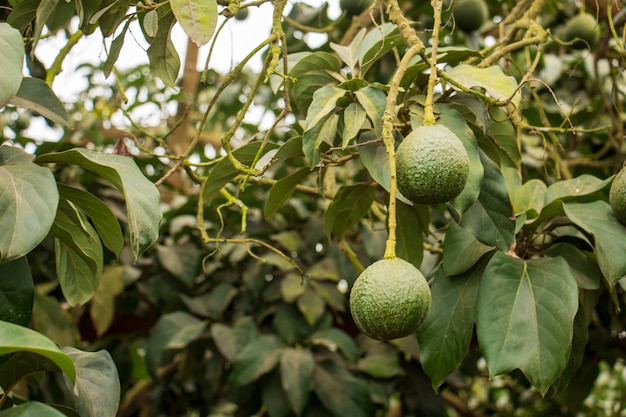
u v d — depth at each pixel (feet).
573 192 3.75
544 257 3.48
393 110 3.04
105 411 3.07
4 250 2.64
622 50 4.18
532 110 5.85
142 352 8.14
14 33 2.78
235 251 5.85
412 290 2.82
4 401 2.98
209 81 7.19
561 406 7.45
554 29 6.57
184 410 7.23
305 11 6.23
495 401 8.70
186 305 5.89
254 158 3.72
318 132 3.31
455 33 6.17
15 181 2.76
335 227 3.96
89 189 5.88
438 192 2.90
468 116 3.59
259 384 5.53
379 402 5.39
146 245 2.91
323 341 5.26
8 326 2.54
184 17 2.99
